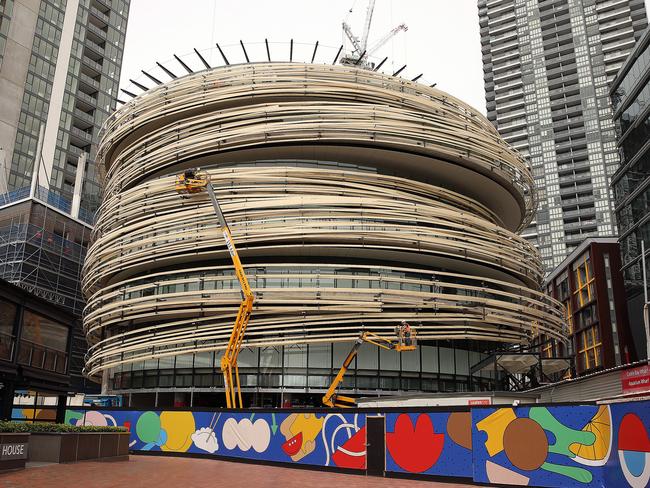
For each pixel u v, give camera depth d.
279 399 42.69
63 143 105.25
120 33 122.88
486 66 184.75
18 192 79.75
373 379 42.88
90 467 23.91
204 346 40.66
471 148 44.72
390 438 22.31
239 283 41.94
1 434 21.00
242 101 46.38
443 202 46.56
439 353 45.44
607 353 73.75
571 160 158.38
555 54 171.88
